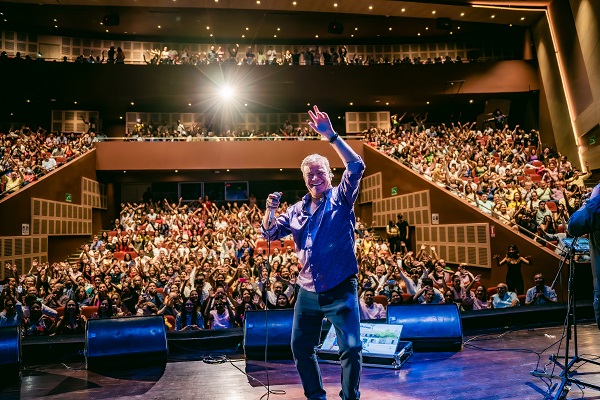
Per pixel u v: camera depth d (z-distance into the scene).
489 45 22.61
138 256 12.99
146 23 20.11
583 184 14.16
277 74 19.41
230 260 11.22
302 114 21.70
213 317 6.24
